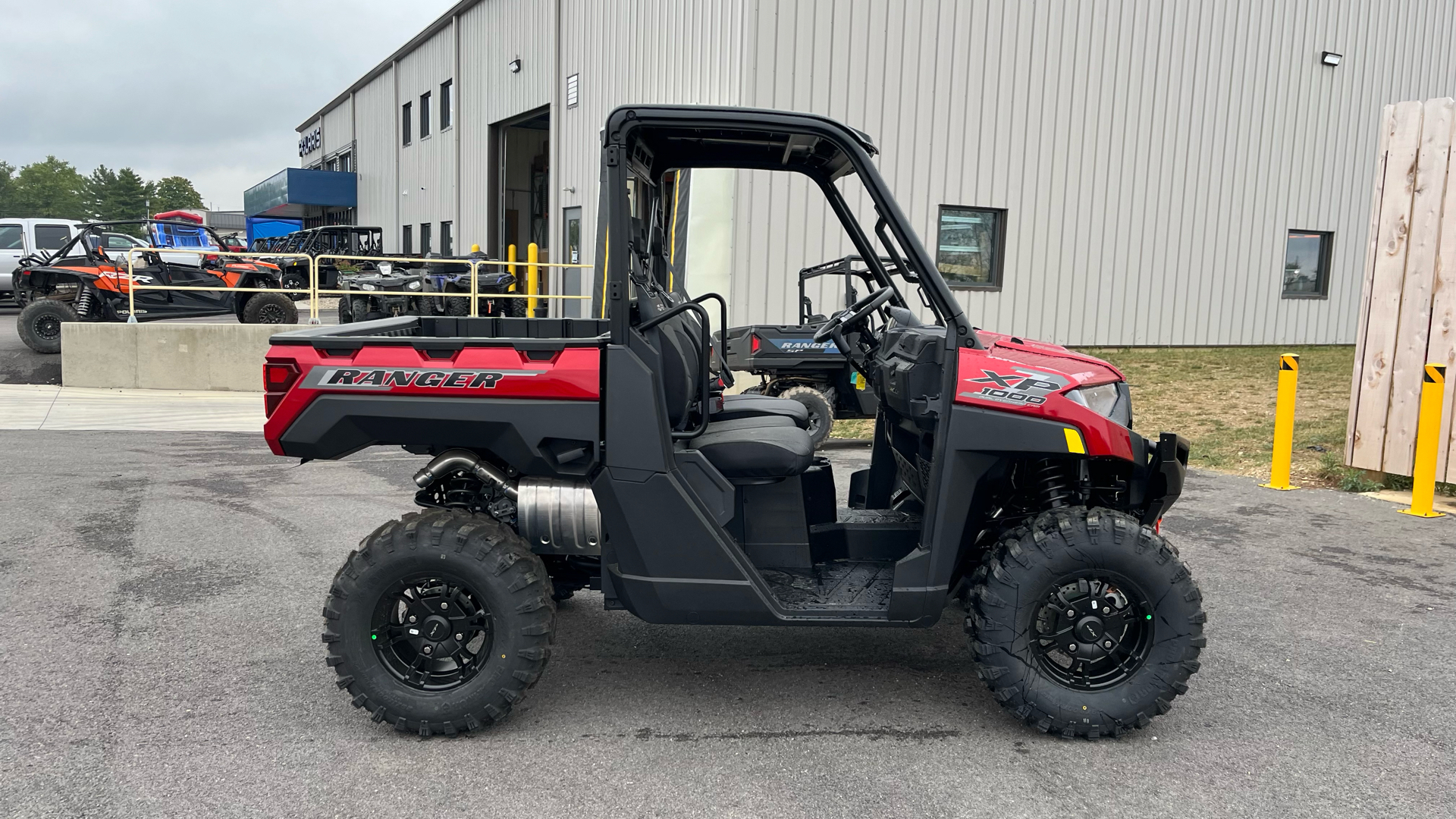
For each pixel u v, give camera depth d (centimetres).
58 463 734
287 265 1827
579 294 1631
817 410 795
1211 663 389
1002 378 313
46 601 439
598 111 1522
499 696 313
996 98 1249
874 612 322
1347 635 419
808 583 348
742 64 1099
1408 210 667
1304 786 293
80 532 550
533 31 1759
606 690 360
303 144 4316
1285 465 697
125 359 1083
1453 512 632
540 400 306
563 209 1692
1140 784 294
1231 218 1447
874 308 365
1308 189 1495
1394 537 573
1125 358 1333
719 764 303
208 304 1438
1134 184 1366
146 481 683
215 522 579
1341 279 1555
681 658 393
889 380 357
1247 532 580
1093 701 317
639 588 316
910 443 389
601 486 310
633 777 294
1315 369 1262
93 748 306
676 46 1258
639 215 347
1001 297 1303
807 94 1127
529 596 311
